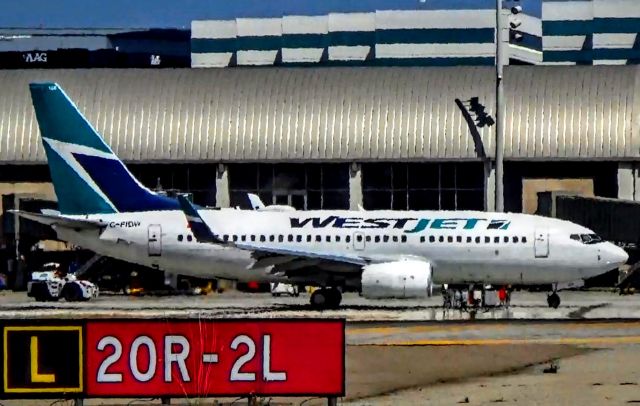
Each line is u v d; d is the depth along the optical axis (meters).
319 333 106.38
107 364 105.25
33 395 104.88
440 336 186.38
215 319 106.12
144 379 105.50
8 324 104.81
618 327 199.62
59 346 105.06
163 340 105.69
